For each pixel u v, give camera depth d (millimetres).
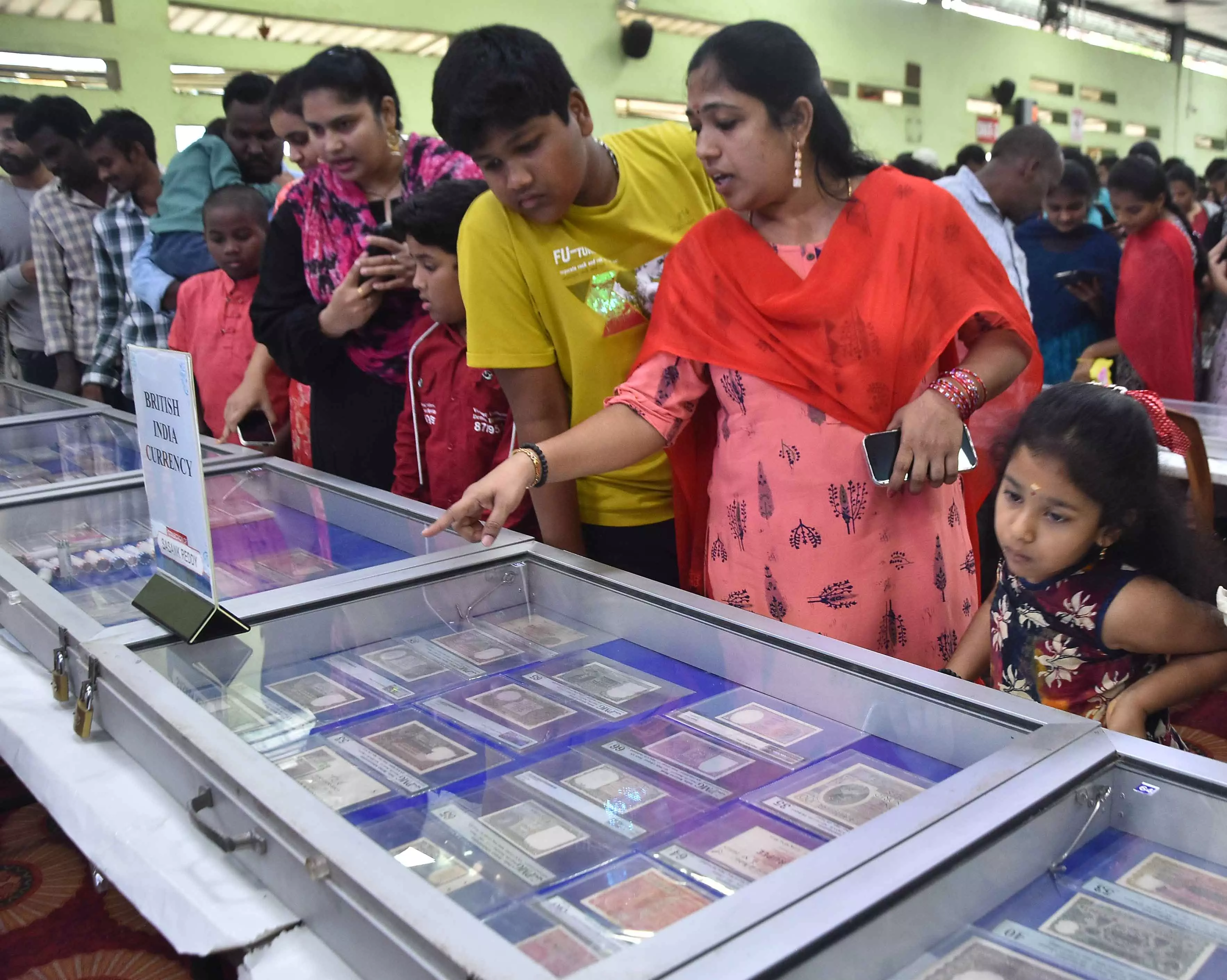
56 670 1039
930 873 614
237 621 1030
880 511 1268
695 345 1280
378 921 603
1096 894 678
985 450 1396
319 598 1102
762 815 744
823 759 831
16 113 3762
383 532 1442
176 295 2938
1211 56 14125
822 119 1219
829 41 8602
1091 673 1094
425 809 759
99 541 1397
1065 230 3361
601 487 1605
